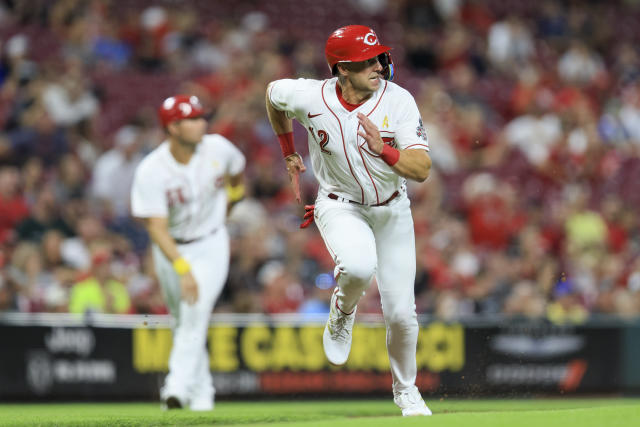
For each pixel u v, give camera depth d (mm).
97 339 29641
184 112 22344
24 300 32500
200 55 51250
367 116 16062
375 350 31234
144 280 34719
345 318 17203
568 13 64000
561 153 51531
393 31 58531
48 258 34500
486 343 32188
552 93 56406
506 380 32219
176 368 22922
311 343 30875
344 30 15938
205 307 23156
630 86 61406
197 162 23078
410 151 15766
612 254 45688
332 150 16344
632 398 33406
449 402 29719
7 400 29000
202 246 23422
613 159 53719
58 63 45594
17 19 49156
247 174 43750
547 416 14875
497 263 39688
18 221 37281
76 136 43375
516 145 51719
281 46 52469
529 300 37312
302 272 37156
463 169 49188
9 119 42156
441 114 51062
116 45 49750
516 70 58219
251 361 30344
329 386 30859
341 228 16438
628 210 48312
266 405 28672
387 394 31203
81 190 39938
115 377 29641
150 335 29922
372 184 16484
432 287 38000
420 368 31484
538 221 45938
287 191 42594
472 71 56906
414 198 43875
